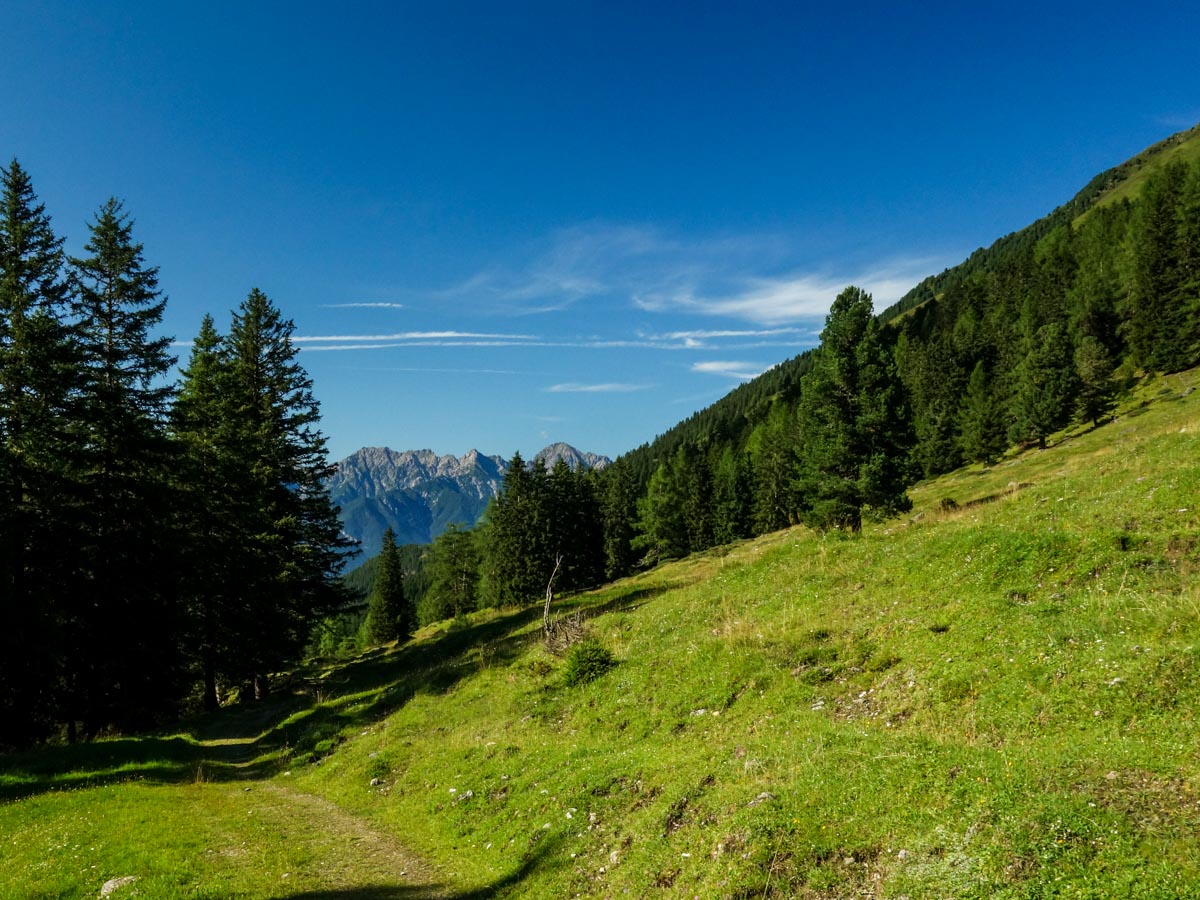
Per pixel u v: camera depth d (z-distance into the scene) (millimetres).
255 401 36719
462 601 84688
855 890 6168
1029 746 7609
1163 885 4625
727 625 17047
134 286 26266
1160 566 11500
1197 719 6992
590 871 9016
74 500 23812
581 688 17625
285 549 33531
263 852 11586
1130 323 70250
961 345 103688
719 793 8961
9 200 22875
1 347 21766
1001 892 5172
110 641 24328
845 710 11453
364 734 21031
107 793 15047
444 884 10242
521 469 67250
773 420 114938
